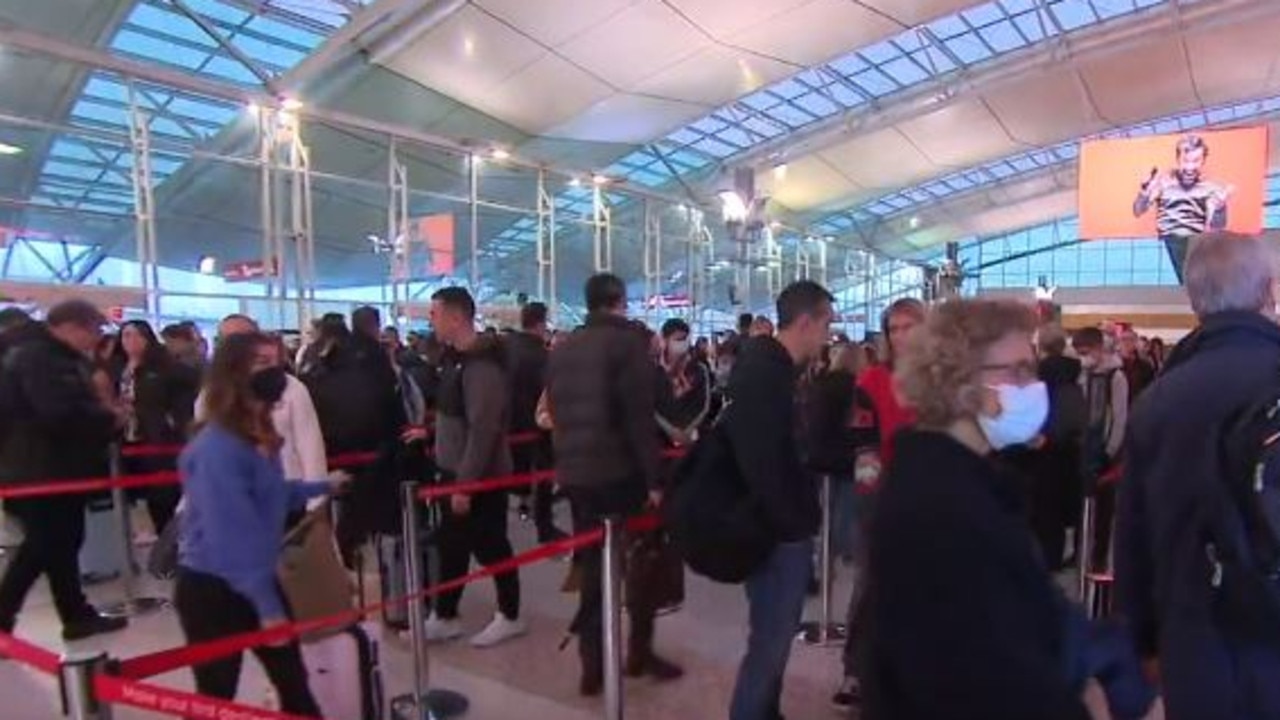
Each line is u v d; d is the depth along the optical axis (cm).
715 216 2208
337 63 1250
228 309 1244
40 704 337
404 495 325
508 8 1216
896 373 126
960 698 98
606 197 1894
